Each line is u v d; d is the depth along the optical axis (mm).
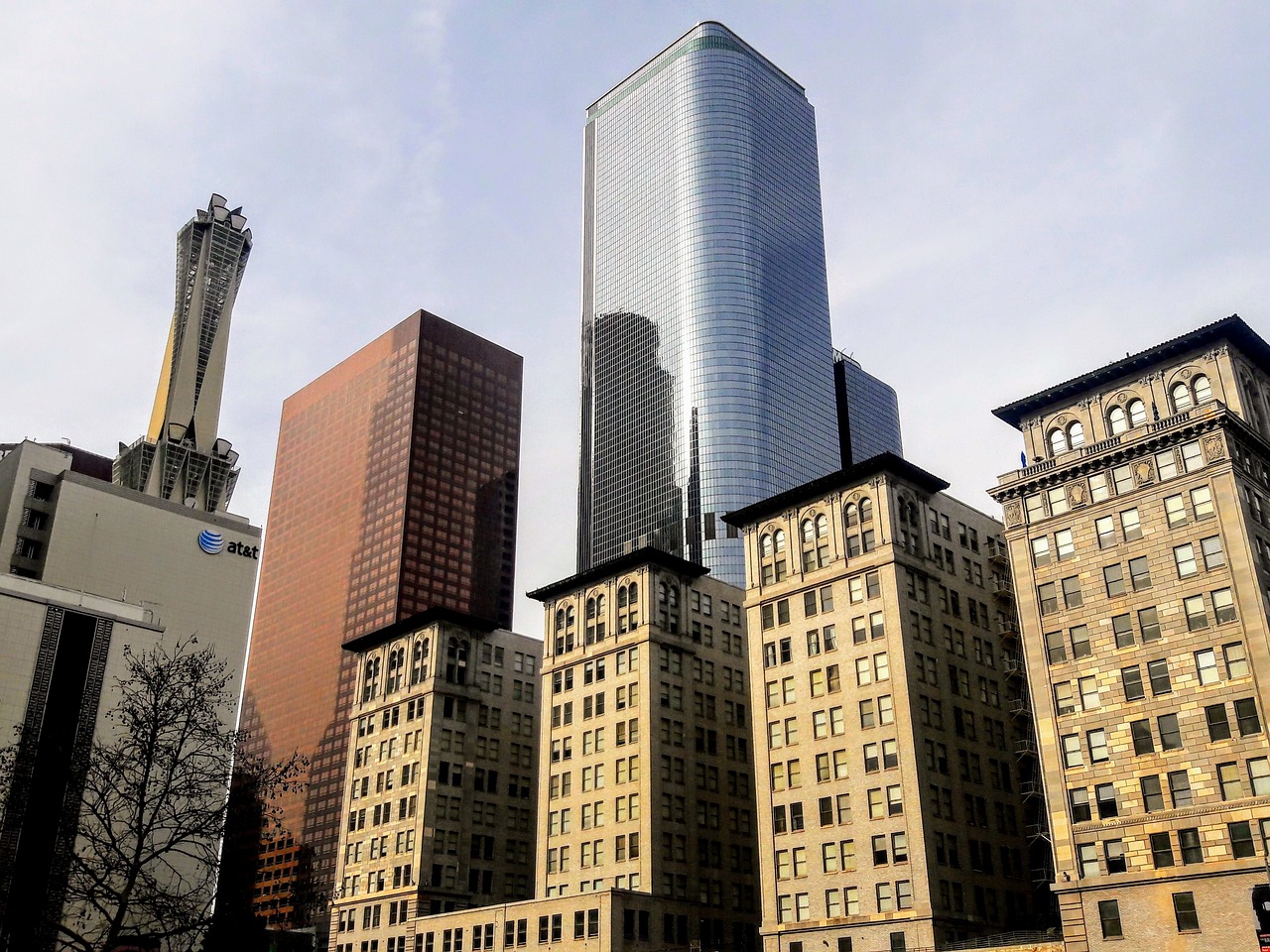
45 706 133625
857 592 105250
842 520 109125
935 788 95562
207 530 188375
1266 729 72250
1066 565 86438
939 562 108938
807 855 99875
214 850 67375
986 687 107250
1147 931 73625
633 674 124438
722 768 125750
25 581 137625
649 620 125750
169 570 181500
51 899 62812
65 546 172125
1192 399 85562
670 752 120750
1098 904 76562
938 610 105812
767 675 109750
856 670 102312
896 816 94500
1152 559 81625
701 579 135250
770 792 105000
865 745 99062
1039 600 87188
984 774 101812
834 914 95875
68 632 139250
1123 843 76688
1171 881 73438
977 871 95500
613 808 119812
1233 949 69438
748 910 120438
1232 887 70625
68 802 70938
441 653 147125
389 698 151250
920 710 98000
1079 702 82250
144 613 147625
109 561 175750
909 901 91062
